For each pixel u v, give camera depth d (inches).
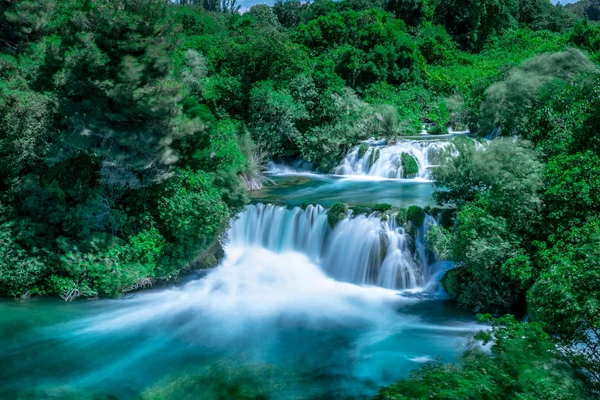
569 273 311.0
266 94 1021.8
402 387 268.7
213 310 569.9
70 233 579.8
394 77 1528.1
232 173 645.3
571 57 821.2
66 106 521.7
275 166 1112.2
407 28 2183.8
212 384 422.6
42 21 856.3
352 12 1942.7
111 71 490.3
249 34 1230.3
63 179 580.7
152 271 593.0
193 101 619.5
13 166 577.3
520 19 2640.3
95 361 458.6
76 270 567.2
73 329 518.0
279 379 430.3
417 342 490.6
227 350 483.2
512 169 498.3
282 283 645.9
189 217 585.6
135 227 592.7
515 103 738.8
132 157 529.3
